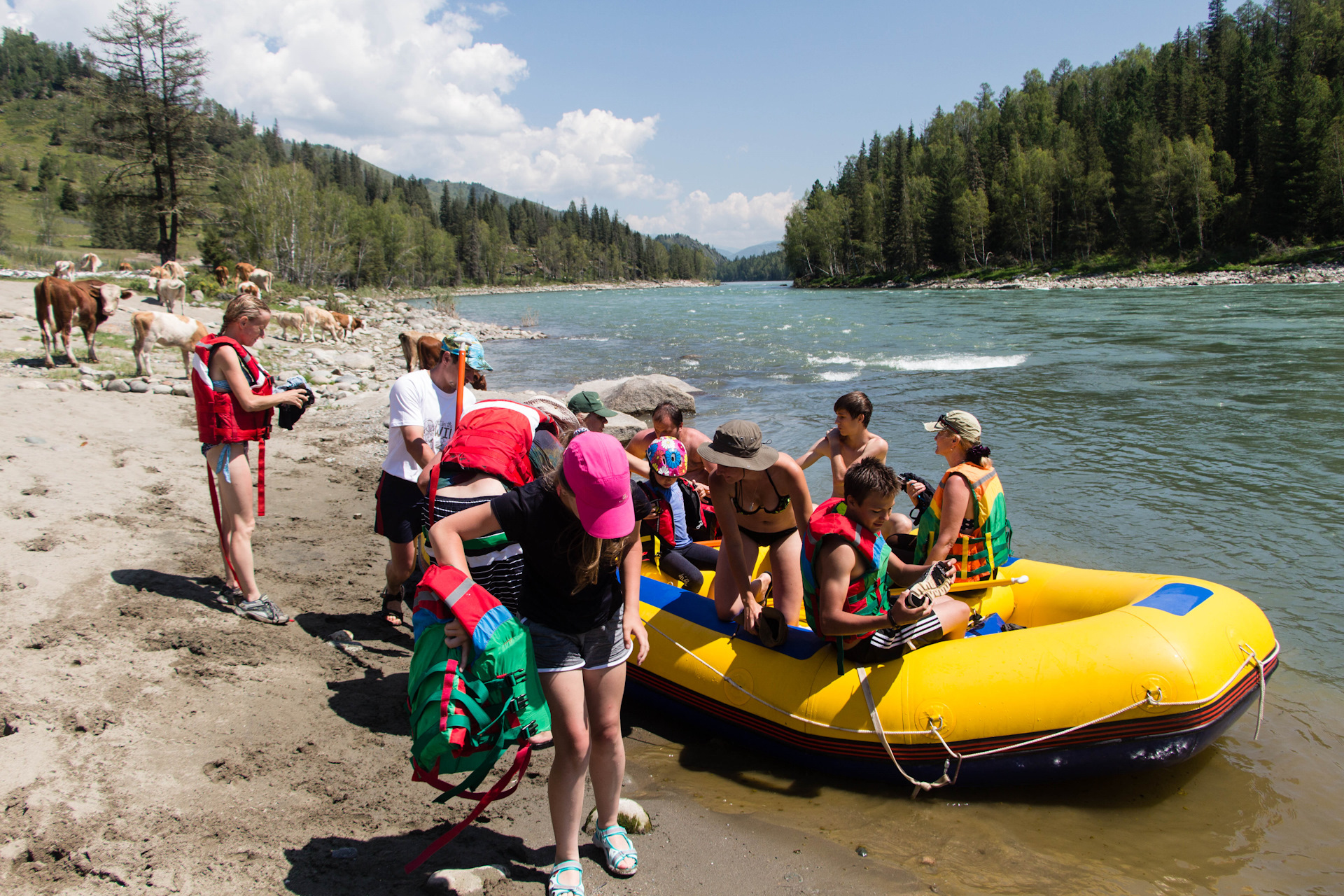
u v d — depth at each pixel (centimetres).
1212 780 354
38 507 548
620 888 277
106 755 301
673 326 3234
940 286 7269
